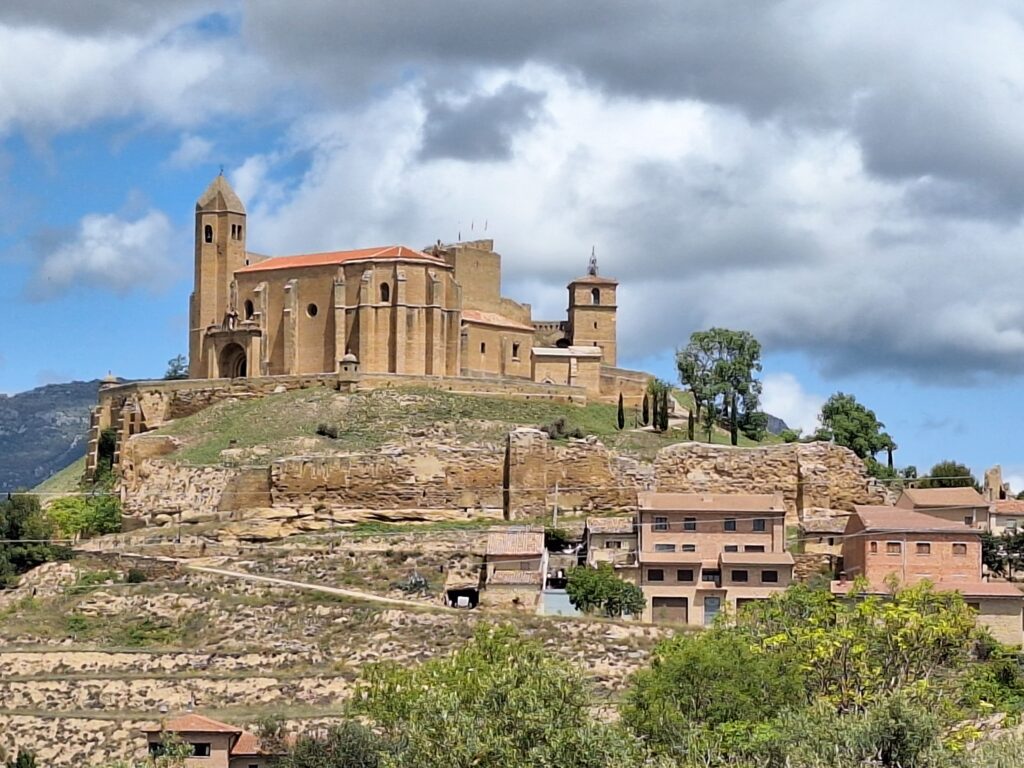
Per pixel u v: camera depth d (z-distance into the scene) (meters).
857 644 138.12
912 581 179.75
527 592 176.50
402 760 114.56
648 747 121.19
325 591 176.25
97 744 147.50
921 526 181.62
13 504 192.50
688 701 129.88
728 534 183.12
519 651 133.88
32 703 155.75
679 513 183.50
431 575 182.25
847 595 162.62
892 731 113.06
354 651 164.62
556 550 191.50
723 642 136.88
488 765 111.75
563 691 116.94
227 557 188.75
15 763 144.75
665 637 162.88
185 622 172.38
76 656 162.12
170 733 141.62
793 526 198.62
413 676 136.62
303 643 167.00
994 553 191.38
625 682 157.62
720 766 114.00
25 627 171.75
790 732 116.56
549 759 109.94
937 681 137.00
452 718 114.12
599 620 167.25
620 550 185.50
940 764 110.88
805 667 135.12
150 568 183.88
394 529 197.88
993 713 133.88
